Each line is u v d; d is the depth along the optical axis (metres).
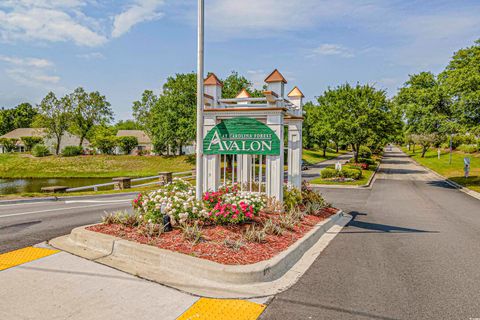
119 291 4.05
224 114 8.18
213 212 6.26
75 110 56.19
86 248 5.73
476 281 4.75
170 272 4.67
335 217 9.30
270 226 6.36
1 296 3.87
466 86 18.62
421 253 6.18
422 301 4.04
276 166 7.88
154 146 49.19
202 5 6.63
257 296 4.06
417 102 22.81
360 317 3.60
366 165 31.48
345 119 31.31
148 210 6.50
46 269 4.73
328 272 5.03
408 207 12.40
